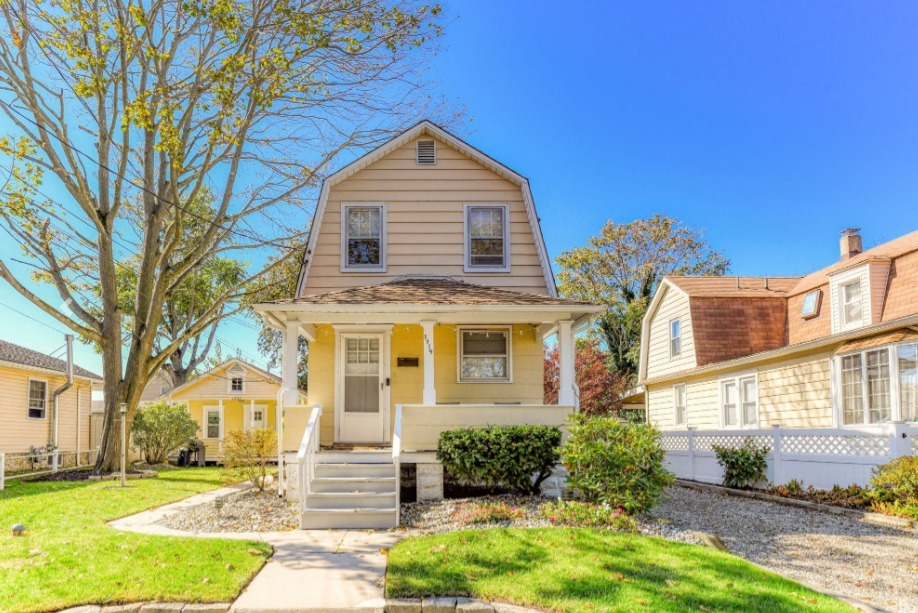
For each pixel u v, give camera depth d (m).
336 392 13.70
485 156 15.25
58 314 16.98
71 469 19.67
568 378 12.30
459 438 10.78
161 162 17.88
